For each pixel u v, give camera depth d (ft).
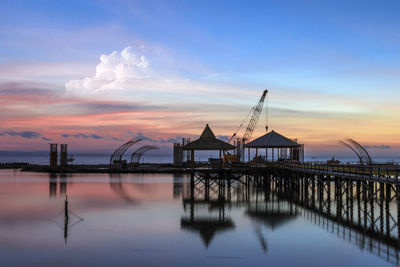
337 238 78.69
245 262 65.05
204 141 173.68
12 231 85.51
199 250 71.46
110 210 112.27
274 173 177.06
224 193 157.58
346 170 113.29
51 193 153.89
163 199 136.98
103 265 63.72
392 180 82.48
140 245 74.69
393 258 66.08
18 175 262.47
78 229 87.45
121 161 324.60
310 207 118.73
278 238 79.25
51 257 67.67
